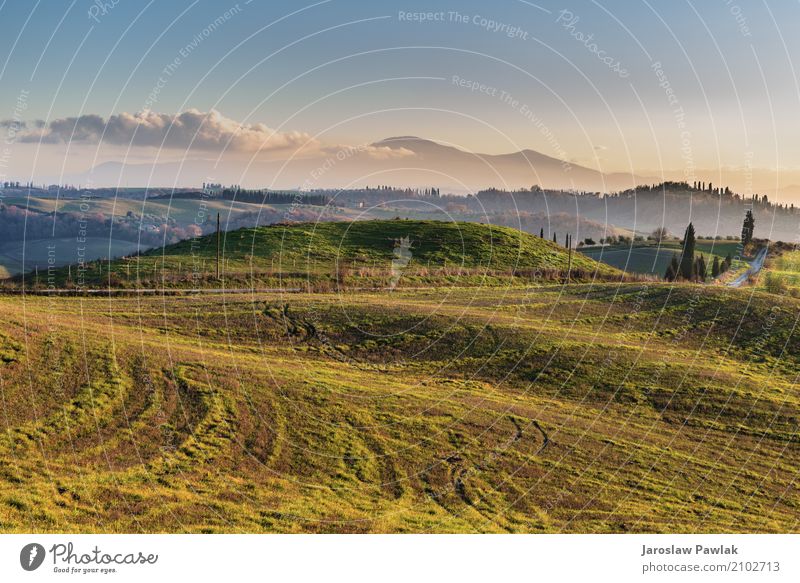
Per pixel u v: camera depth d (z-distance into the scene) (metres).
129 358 31.25
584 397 33.97
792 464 27.06
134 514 18.78
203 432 25.39
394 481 23.58
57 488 19.91
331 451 25.31
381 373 36.34
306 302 49.97
